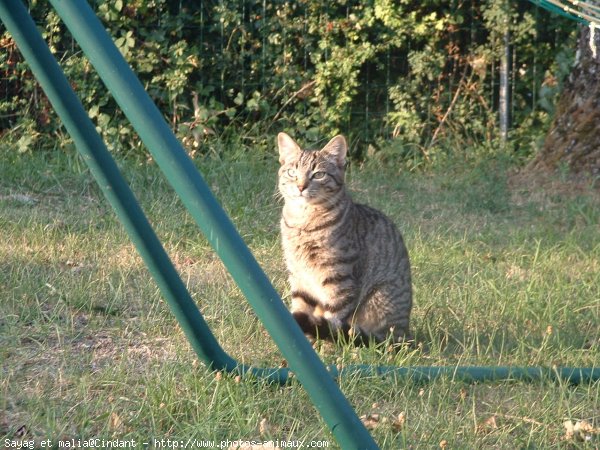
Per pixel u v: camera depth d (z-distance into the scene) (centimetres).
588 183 1642
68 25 532
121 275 1034
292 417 721
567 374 817
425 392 781
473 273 1170
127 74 532
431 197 1589
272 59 1827
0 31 1731
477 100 1888
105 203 1392
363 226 974
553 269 1215
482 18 1881
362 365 810
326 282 948
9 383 750
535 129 1889
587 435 713
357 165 1833
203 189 540
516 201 1589
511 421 739
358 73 1841
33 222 1228
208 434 671
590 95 1711
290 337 541
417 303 1047
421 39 1869
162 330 905
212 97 1792
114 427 687
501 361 874
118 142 1680
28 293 946
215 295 1013
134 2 1733
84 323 906
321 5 1822
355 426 545
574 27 1859
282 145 993
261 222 1371
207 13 1814
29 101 1744
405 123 1839
